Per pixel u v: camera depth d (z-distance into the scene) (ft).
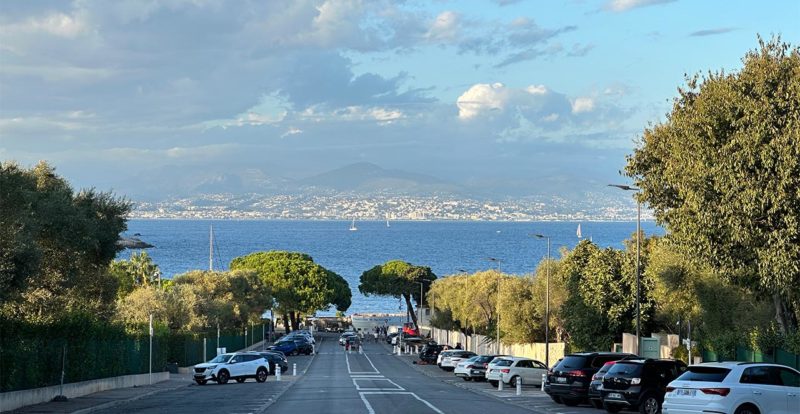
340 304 497.87
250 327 322.75
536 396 139.64
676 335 183.62
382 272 478.59
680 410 75.20
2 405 98.12
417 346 326.44
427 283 466.70
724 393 73.26
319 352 326.03
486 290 284.61
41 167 130.72
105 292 141.69
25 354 106.93
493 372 159.53
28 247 94.32
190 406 110.63
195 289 278.87
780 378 76.07
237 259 482.69
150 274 304.30
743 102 89.30
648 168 111.45
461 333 331.98
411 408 108.58
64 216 121.19
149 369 168.96
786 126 86.07
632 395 98.48
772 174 86.99
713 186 90.94
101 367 139.85
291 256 464.24
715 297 140.56
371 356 303.68
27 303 123.03
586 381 115.55
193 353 215.51
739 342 134.31
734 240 90.89
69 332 123.54
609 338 203.62
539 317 235.81
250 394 136.46
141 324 183.11
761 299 112.88
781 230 86.84
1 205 95.14
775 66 89.71
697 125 93.20
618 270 204.85
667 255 146.41
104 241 132.05
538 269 232.53
